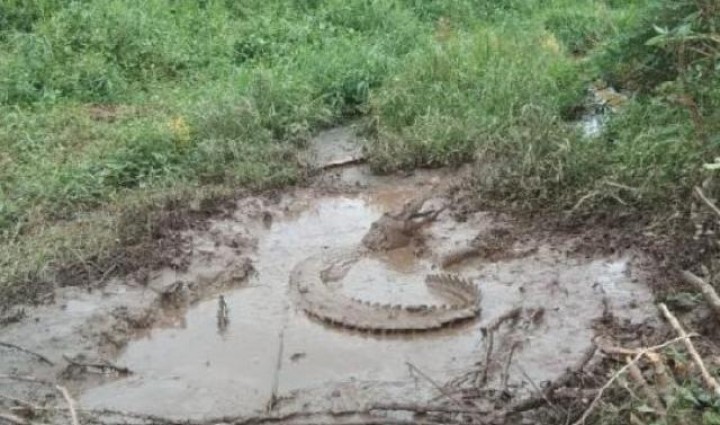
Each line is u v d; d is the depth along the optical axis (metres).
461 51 9.40
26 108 8.29
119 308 5.77
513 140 7.53
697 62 6.73
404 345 5.40
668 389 4.25
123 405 4.84
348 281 6.18
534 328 5.48
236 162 7.62
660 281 5.80
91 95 8.74
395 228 6.57
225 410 4.79
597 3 11.46
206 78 9.18
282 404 4.82
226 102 8.23
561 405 4.60
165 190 7.11
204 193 7.13
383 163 7.77
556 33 10.66
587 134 7.73
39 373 5.15
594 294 5.80
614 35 9.76
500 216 6.86
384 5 10.77
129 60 9.32
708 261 5.87
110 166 7.29
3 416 4.43
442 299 5.92
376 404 4.64
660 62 7.75
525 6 11.38
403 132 8.16
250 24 10.24
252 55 9.84
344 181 7.66
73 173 7.14
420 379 5.04
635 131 7.32
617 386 4.53
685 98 6.27
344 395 4.89
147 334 5.57
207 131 7.95
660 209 6.48
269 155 7.75
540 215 6.81
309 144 8.30
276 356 5.31
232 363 5.25
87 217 6.77
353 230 6.85
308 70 9.23
